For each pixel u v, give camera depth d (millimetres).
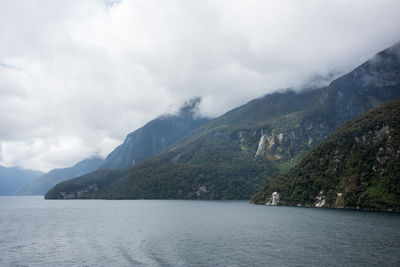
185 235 111188
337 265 68062
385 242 89750
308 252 80062
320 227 122125
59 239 107250
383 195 185125
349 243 89438
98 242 99938
